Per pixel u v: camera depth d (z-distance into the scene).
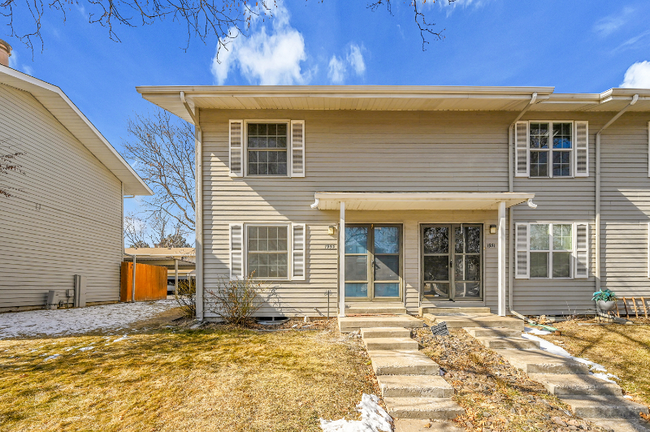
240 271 7.75
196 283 7.71
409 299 7.81
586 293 7.88
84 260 12.10
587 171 7.95
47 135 10.34
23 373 4.56
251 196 7.86
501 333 6.28
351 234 8.03
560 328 6.96
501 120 7.98
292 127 7.88
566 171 8.02
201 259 7.71
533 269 7.91
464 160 7.94
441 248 8.01
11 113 9.02
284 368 4.74
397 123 7.96
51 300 10.21
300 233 7.84
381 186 7.89
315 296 7.81
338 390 4.14
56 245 10.71
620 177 8.02
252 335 6.44
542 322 7.42
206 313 7.69
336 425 3.41
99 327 7.27
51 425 3.36
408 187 7.89
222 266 7.77
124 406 3.72
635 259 7.93
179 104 7.57
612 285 7.89
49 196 10.43
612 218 7.97
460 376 4.66
